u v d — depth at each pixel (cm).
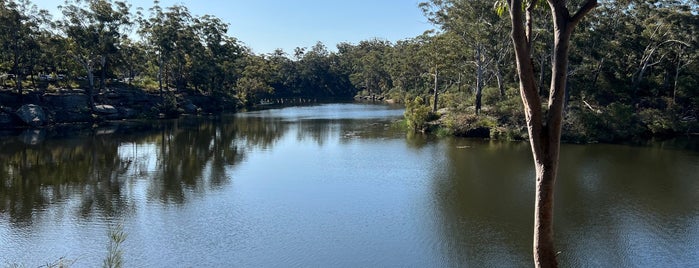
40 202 1961
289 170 2602
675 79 4566
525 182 2295
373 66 10669
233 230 1648
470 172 2520
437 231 1634
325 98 11675
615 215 1781
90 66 5162
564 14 565
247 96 8525
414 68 7738
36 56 4697
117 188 2197
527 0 609
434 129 4147
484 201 1978
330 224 1709
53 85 5156
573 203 1938
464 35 4362
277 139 3853
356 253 1459
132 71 7062
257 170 2602
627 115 3828
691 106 4466
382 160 2878
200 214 1817
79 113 4816
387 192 2131
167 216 1789
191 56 6900
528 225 1686
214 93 7369
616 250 1463
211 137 3978
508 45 4547
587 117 3712
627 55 4812
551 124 573
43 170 2578
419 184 2269
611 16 4506
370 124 4984
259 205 1933
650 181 2303
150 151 3231
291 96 11381
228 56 8050
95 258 1405
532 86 568
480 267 1362
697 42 4331
